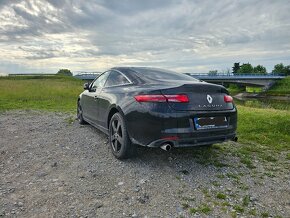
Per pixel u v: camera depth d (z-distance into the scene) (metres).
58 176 3.75
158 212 2.88
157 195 3.25
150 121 3.69
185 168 4.13
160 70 5.00
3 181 3.57
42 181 3.58
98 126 5.51
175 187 3.47
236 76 85.25
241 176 3.92
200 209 2.96
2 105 11.84
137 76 4.54
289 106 18.78
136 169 4.03
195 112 3.74
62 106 12.15
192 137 3.72
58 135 6.01
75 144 5.30
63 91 19.56
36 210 2.86
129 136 4.08
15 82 28.78
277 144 5.75
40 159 4.45
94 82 6.15
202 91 3.90
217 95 4.04
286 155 5.02
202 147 5.24
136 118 3.87
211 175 3.90
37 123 7.46
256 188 3.53
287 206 3.10
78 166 4.13
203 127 3.80
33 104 12.69
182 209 2.95
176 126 3.65
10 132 6.33
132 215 2.81
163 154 4.71
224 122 4.04
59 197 3.14
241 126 7.26
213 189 3.46
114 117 4.47
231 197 3.26
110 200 3.11
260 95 66.19
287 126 7.06
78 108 7.38
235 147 5.41
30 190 3.31
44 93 17.78
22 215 2.76
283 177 3.94
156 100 3.69
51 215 2.77
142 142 3.83
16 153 4.75
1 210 2.84
